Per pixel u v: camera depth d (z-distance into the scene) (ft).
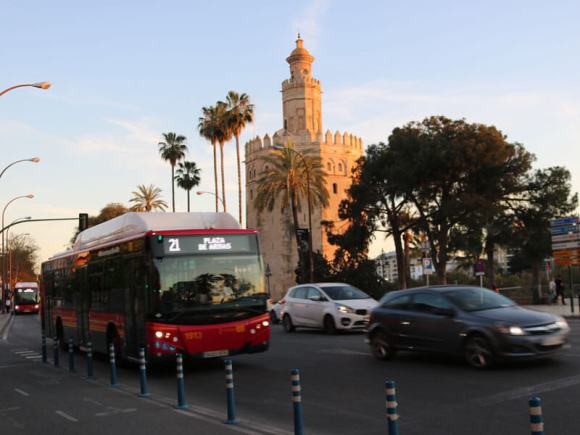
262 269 45.11
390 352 45.03
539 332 37.32
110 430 26.81
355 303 69.15
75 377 45.73
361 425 26.13
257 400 33.22
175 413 29.84
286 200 159.12
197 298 42.37
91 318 54.90
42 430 27.66
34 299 219.00
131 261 45.01
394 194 141.59
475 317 39.17
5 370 51.96
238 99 185.26
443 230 136.36
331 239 153.89
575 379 33.24
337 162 258.78
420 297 43.60
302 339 65.62
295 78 271.08
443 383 34.71
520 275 208.03
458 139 128.98
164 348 41.22
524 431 23.47
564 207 131.54
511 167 131.75
